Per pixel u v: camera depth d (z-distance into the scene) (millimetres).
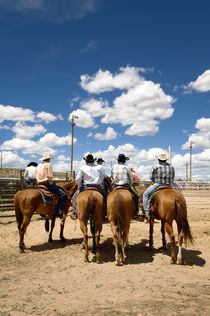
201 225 10195
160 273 5090
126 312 3416
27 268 5594
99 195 6098
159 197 5910
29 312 3475
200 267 5508
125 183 6422
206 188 35000
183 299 3832
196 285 4426
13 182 13734
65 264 5859
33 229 9867
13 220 11445
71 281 4738
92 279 4820
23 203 7000
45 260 6188
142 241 7918
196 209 14445
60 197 7754
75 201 7062
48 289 4352
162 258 6207
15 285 4562
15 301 3859
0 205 13445
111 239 8156
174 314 3346
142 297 3912
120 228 5688
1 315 3385
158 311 3434
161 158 6570
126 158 6633
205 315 3318
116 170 6473
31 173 11523
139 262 5914
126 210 5695
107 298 3902
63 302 3795
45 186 7504
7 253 6793
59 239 8336
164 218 5738
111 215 5762
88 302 3773
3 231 9383
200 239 8141
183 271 5227
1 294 4145
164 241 6898
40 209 7324
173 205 5617
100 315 3342
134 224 10742
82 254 6660
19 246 6902
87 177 6527
